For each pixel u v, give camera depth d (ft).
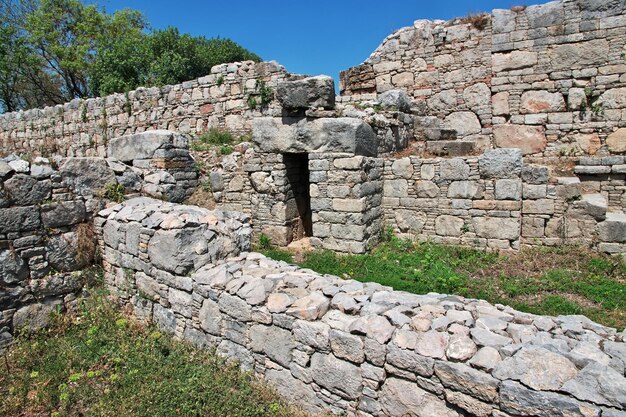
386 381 10.36
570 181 22.48
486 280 19.26
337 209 23.03
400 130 28.84
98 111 46.29
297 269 15.10
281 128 24.50
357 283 13.61
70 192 17.84
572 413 7.84
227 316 13.65
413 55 33.76
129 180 20.33
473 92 31.60
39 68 72.95
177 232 14.87
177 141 26.53
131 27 79.51
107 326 16.15
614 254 20.97
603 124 27.63
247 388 12.41
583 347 9.01
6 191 15.58
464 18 31.58
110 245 18.06
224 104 37.63
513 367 8.65
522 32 29.50
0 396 12.35
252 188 26.61
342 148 22.50
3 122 58.80
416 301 11.94
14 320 15.69
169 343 14.99
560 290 17.93
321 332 11.34
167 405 11.43
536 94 29.53
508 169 22.30
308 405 11.86
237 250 16.79
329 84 22.81
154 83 55.52
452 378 9.22
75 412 11.70
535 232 22.82
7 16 70.90
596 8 27.07
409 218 25.31
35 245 16.48
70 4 72.13
